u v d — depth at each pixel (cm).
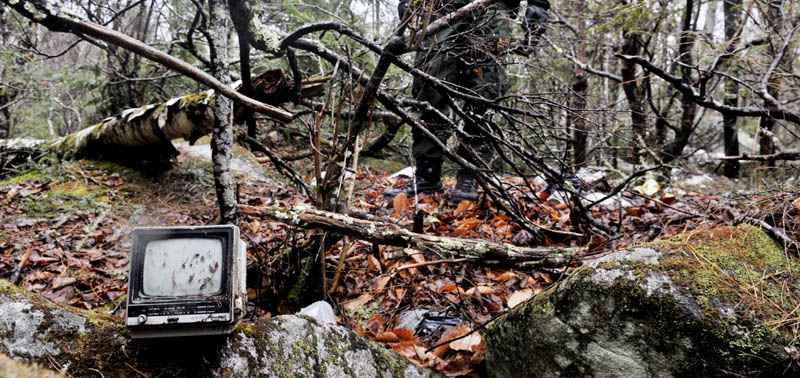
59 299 239
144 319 108
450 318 215
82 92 666
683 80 268
